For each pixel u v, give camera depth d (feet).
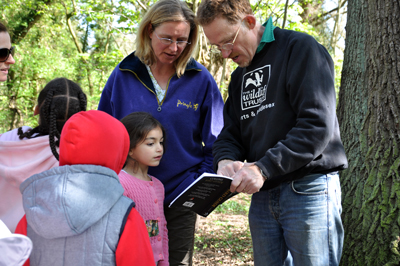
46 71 47.14
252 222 7.14
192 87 8.07
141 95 7.93
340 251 6.47
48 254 4.32
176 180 7.81
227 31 6.40
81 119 4.66
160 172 7.77
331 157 6.09
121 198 4.71
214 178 5.64
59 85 6.95
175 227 7.83
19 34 48.60
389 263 7.50
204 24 6.50
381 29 8.34
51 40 55.36
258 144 6.68
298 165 5.68
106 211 4.37
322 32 37.58
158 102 7.86
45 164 6.57
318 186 6.13
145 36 7.67
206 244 13.38
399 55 8.08
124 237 4.43
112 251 4.39
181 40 7.42
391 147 8.06
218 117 8.51
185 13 7.35
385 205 7.88
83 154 4.51
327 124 5.68
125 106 8.05
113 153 4.71
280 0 22.11
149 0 24.18
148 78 8.01
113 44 56.49
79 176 4.35
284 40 6.51
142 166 7.20
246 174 5.63
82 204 4.18
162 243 7.09
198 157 8.23
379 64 8.36
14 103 49.65
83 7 28.30
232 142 7.28
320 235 6.09
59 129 6.83
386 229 7.76
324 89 5.89
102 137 4.59
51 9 46.70
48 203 4.15
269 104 6.48
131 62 8.15
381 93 8.29
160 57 7.55
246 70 7.11
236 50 6.63
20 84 48.49
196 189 5.83
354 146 9.02
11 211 6.61
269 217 6.82
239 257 12.17
